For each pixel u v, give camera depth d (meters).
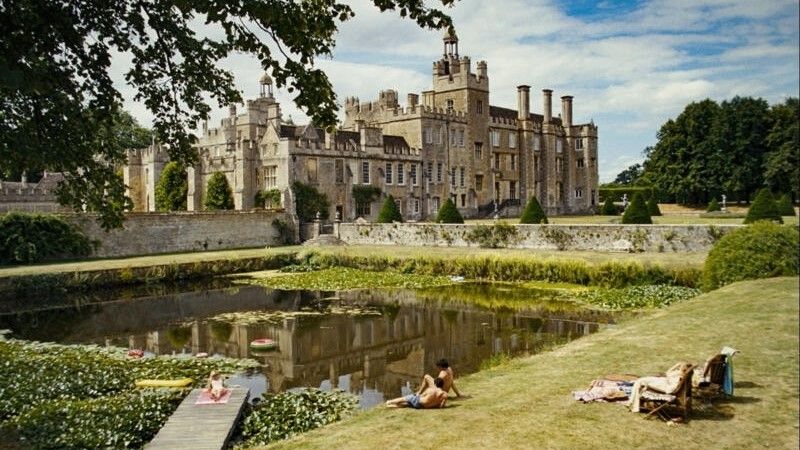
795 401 10.38
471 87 73.94
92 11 11.02
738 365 12.46
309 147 55.47
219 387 14.08
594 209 91.62
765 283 21.09
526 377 12.95
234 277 38.44
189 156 12.97
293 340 22.22
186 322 25.50
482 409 10.84
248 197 55.78
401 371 18.11
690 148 71.94
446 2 9.94
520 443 9.09
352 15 10.77
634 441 9.04
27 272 32.28
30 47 9.55
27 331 24.41
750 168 65.56
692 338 14.98
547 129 85.94
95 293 33.16
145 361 18.62
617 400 10.85
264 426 12.84
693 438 9.11
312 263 42.34
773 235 22.88
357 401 15.11
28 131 10.37
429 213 68.31
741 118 65.75
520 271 34.94
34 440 11.86
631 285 30.34
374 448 9.21
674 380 10.10
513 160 81.75
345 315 26.50
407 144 68.12
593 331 22.25
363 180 60.97
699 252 33.56
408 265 38.94
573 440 9.12
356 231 49.69
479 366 18.20
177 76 12.28
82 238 40.62
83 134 11.65
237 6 9.67
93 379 16.08
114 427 12.45
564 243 38.88
